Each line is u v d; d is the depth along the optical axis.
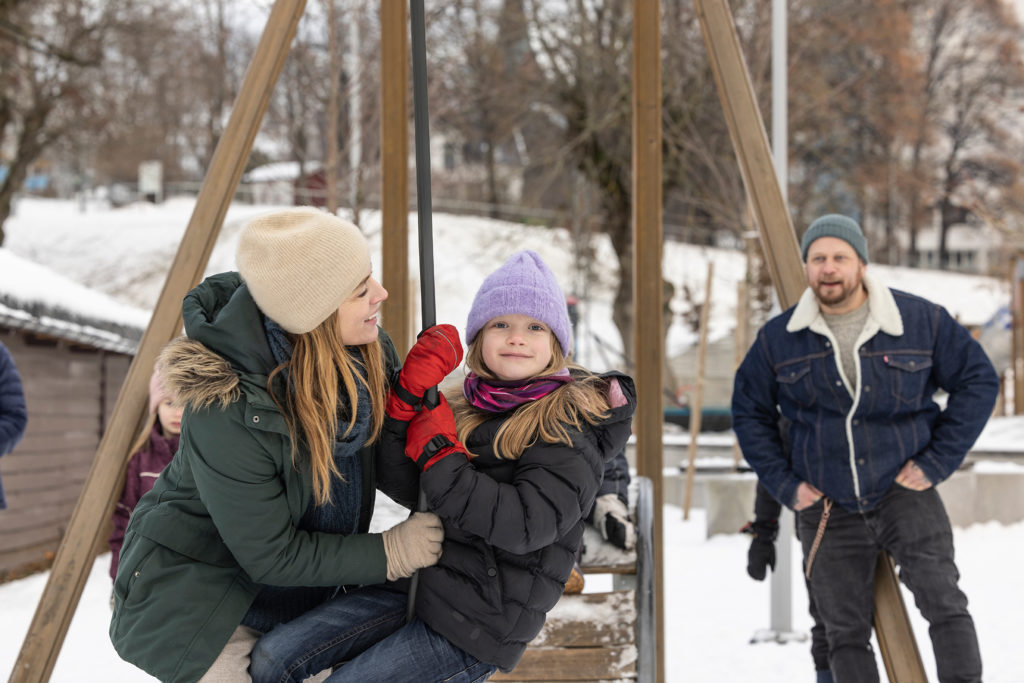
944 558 3.12
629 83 19.05
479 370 2.27
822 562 3.26
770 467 3.39
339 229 2.02
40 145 26.75
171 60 35.31
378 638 2.14
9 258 9.03
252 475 1.97
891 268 39.88
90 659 5.04
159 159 48.66
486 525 2.01
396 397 2.10
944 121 34.66
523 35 19.92
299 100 15.90
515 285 2.23
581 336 27.98
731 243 30.06
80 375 9.76
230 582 2.07
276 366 2.03
